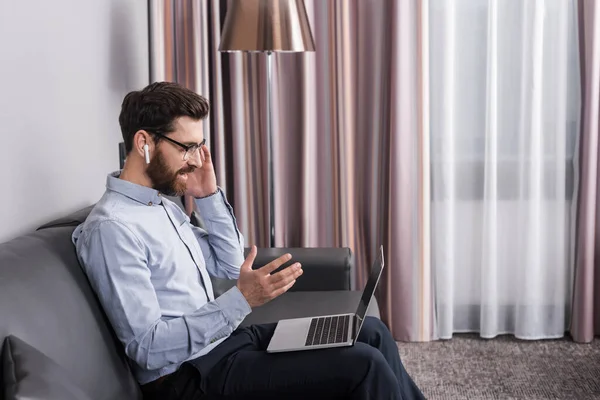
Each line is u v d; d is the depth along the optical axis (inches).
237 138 134.5
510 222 136.0
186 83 132.7
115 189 72.9
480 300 138.3
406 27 128.2
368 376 72.4
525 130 131.3
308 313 100.2
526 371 120.4
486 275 135.0
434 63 131.4
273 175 130.0
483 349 131.2
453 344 134.3
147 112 72.6
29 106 76.1
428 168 131.6
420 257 133.6
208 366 73.9
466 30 132.6
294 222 137.3
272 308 102.6
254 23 115.8
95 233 68.1
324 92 134.0
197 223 107.5
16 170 72.9
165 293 73.5
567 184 135.3
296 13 117.6
